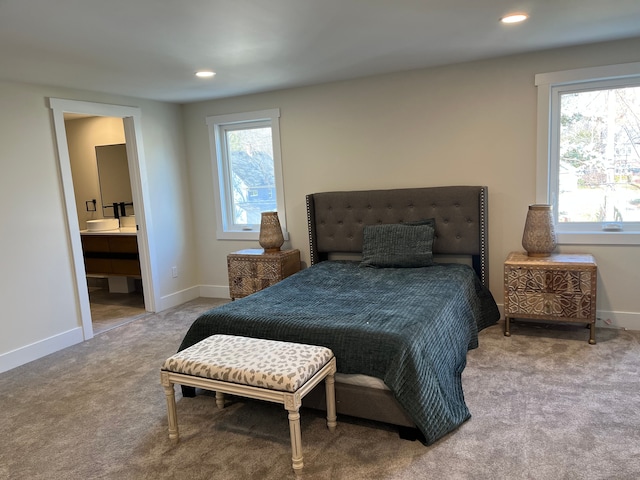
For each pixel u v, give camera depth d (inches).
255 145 190.4
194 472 81.4
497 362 118.4
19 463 86.5
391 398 87.7
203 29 99.1
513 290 133.5
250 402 107.4
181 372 87.3
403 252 147.3
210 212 199.5
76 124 220.5
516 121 144.3
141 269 184.2
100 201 221.5
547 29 113.8
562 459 78.8
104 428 97.9
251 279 173.8
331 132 170.4
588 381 105.9
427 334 92.8
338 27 102.9
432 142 155.9
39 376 126.8
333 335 92.0
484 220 146.8
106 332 161.9
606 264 139.6
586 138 141.0
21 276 137.5
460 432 88.5
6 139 133.9
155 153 184.2
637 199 138.3
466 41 121.4
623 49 129.0
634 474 74.2
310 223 171.6
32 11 84.2
